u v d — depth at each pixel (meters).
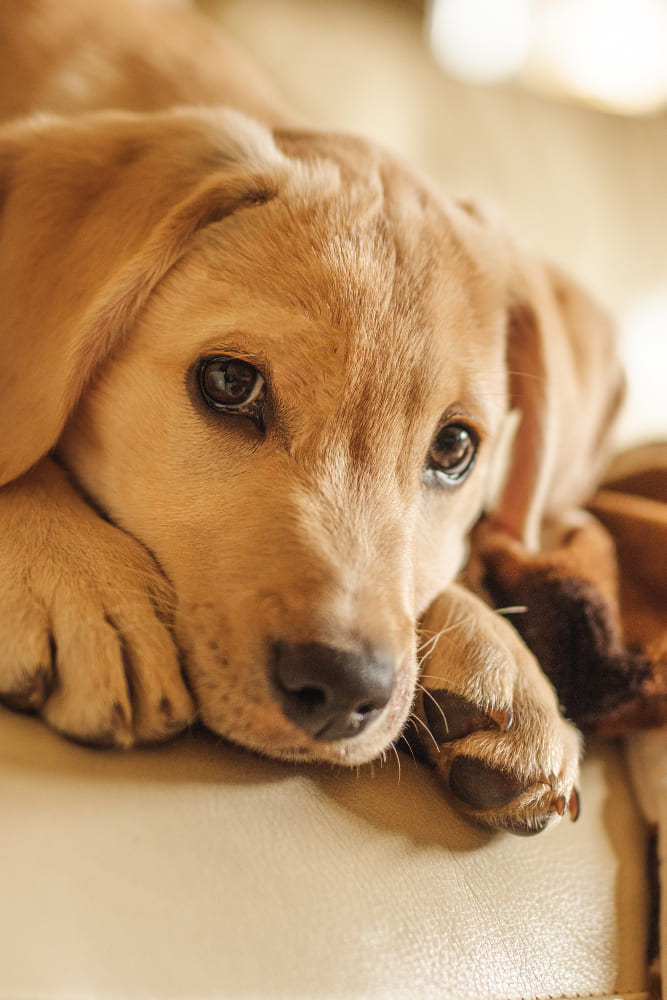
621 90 0.95
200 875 0.31
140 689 0.33
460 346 0.39
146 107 0.49
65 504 0.37
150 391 0.37
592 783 0.40
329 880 0.33
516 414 0.45
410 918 0.33
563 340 0.46
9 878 0.30
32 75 0.49
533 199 0.76
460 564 0.42
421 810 0.35
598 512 0.48
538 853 0.37
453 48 0.86
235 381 0.37
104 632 0.33
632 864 0.38
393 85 0.74
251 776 0.34
